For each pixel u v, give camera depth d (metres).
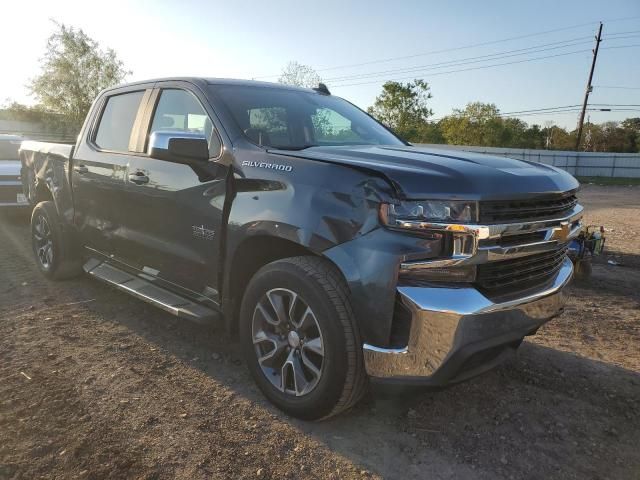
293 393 2.97
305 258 2.88
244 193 3.15
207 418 2.99
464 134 63.31
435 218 2.47
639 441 2.93
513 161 3.12
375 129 4.27
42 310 4.64
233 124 3.43
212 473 2.53
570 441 2.90
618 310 5.20
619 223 12.31
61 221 5.16
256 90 3.92
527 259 2.83
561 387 3.50
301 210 2.80
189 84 3.85
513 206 2.67
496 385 3.50
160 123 4.02
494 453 2.77
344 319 2.67
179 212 3.58
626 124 76.88
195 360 3.73
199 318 3.39
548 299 2.95
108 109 4.77
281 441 2.80
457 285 2.54
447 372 2.54
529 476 2.59
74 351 3.82
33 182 5.76
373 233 2.54
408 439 2.86
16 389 3.24
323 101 4.30
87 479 2.45
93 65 44.25
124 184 4.11
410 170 2.60
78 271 5.43
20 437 2.75
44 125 45.66
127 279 4.27
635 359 3.99
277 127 3.60
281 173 2.96
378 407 3.17
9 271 5.90
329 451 2.73
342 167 2.73
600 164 40.84
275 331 3.06
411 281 2.49
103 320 4.44
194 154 3.28
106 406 3.08
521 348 4.12
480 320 2.54
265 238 3.07
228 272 3.27
